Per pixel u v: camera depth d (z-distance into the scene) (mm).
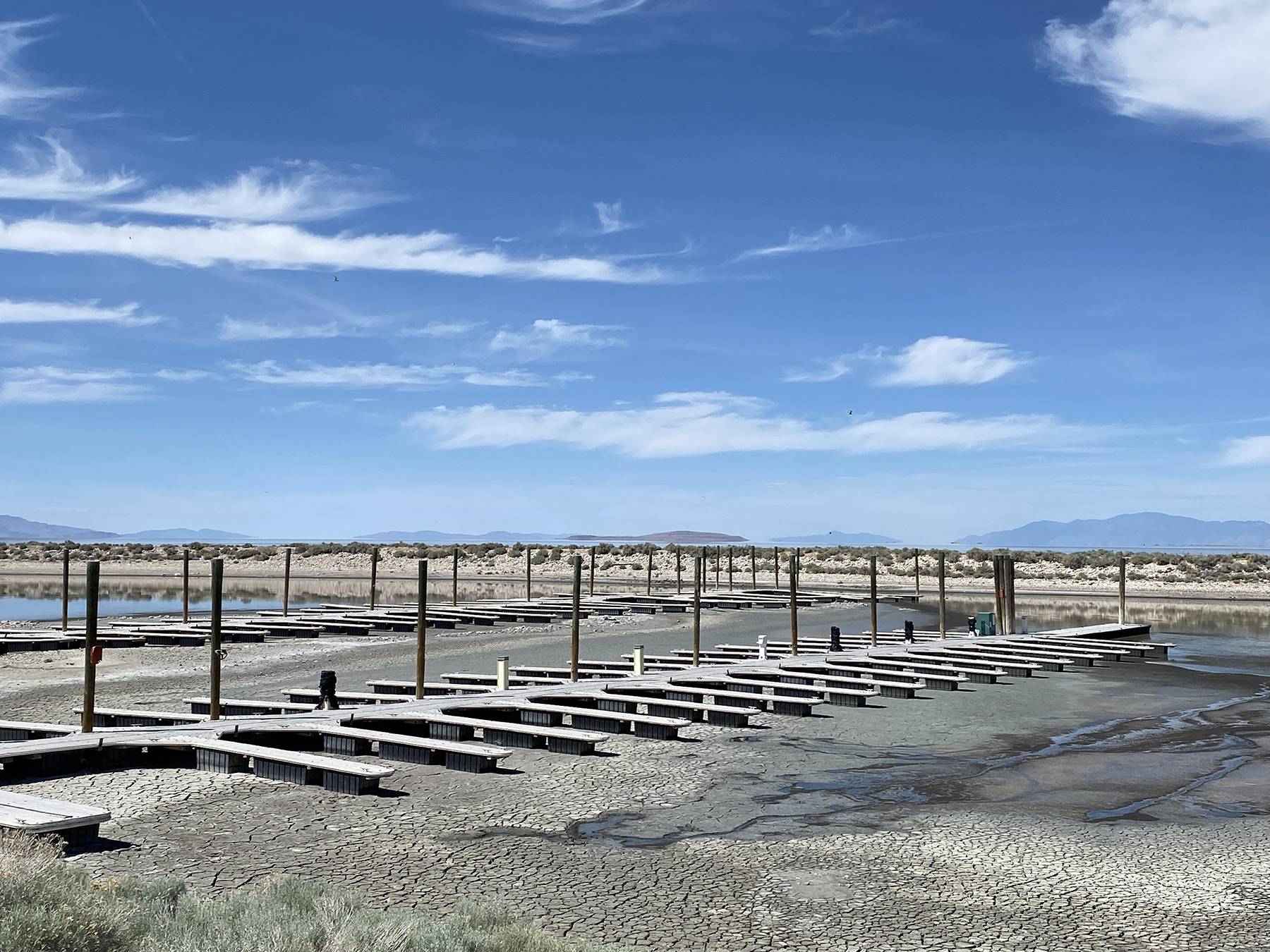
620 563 114000
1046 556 118438
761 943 10109
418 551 128750
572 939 9969
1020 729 23047
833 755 19891
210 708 22125
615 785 17125
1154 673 34281
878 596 74250
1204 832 14344
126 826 14039
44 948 7070
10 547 140750
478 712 23172
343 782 16281
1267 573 98688
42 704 26531
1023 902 11344
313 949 7895
